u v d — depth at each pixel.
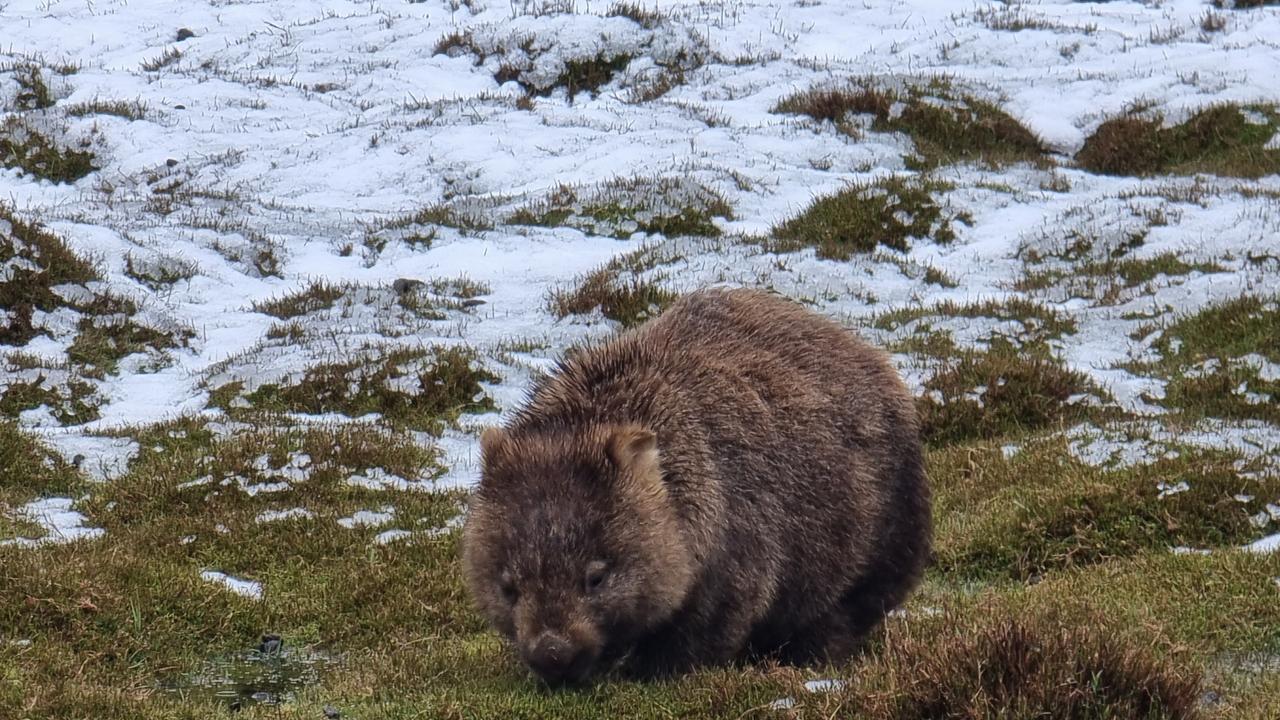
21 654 7.62
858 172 20.45
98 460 11.40
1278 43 24.81
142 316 14.75
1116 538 9.48
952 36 26.22
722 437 6.54
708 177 19.27
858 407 7.20
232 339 14.79
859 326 14.66
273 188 20.72
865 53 26.20
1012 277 16.55
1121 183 20.22
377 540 9.80
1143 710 6.07
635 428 6.23
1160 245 16.59
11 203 19.75
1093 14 28.19
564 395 6.79
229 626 8.41
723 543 6.42
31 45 28.45
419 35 27.81
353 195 20.53
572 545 6.04
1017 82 23.61
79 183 21.44
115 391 13.36
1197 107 21.70
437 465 11.46
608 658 6.67
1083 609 7.40
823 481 6.86
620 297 15.20
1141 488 9.77
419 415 12.59
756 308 7.34
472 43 26.59
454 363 13.09
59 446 11.62
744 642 7.05
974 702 5.95
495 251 17.62
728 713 6.29
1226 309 14.04
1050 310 14.80
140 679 7.66
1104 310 14.90
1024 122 22.25
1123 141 21.22
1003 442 11.77
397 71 26.03
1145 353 13.72
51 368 13.27
